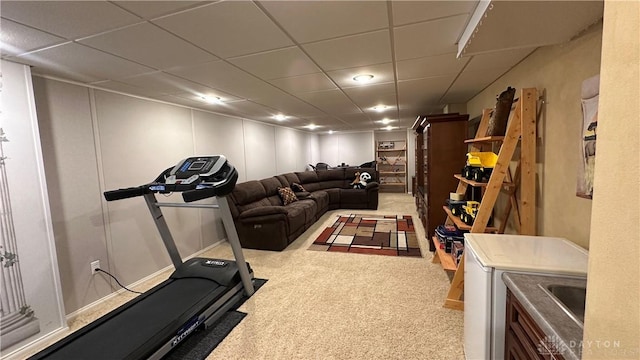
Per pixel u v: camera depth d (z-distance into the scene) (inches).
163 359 69.5
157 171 127.0
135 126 116.4
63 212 89.7
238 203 162.2
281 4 50.7
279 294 100.3
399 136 344.5
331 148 360.2
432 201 143.3
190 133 148.1
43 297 79.7
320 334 77.0
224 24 57.9
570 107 61.7
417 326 79.1
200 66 83.8
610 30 18.9
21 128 75.7
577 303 44.1
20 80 75.7
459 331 76.5
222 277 96.0
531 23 53.3
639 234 17.3
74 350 61.8
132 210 113.5
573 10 48.8
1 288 71.8
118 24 56.1
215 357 69.9
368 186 248.5
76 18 52.9
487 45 64.1
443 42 71.2
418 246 147.8
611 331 18.9
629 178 17.9
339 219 213.6
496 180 77.4
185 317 74.4
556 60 66.8
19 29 56.5
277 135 250.8
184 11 52.0
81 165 95.3
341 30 62.7
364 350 70.0
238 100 135.6
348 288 103.1
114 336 66.5
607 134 19.3
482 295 51.8
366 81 107.8
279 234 146.2
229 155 181.5
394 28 62.4
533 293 41.6
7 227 72.8
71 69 81.8
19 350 74.4
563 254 54.1
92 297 97.9
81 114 95.6
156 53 72.4
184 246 141.3
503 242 61.8
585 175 55.9
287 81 104.6
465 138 138.8
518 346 44.4
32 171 77.7
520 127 75.7
